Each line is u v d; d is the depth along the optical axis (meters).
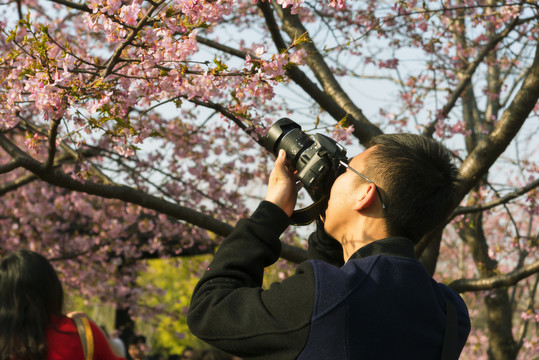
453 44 4.64
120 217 6.29
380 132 3.17
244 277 1.09
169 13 1.91
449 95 4.51
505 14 4.06
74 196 5.97
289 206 1.20
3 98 2.20
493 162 2.93
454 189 1.17
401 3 3.37
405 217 1.11
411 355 1.01
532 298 4.82
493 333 4.87
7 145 2.58
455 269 9.25
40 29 1.88
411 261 1.08
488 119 4.55
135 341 7.02
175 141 4.99
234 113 2.43
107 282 6.73
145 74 2.11
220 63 1.99
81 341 1.66
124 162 4.84
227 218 5.15
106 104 2.04
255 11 5.19
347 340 0.96
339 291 0.98
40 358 1.60
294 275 1.04
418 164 1.13
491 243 7.41
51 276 1.70
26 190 6.02
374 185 1.12
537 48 2.79
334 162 1.19
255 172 5.29
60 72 1.99
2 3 4.02
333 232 1.19
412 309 1.03
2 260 1.69
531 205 4.21
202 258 7.45
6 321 1.61
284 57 2.10
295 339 0.96
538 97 2.78
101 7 1.95
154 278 11.36
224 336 1.02
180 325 8.56
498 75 5.23
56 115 2.02
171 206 2.98
